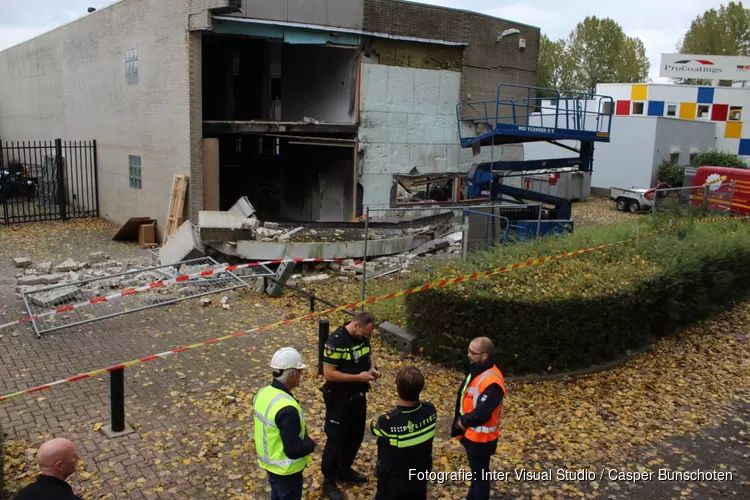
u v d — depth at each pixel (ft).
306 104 68.33
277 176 76.48
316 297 34.94
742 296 40.50
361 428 18.08
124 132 64.95
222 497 17.51
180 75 53.21
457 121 69.05
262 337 31.04
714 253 35.73
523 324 25.98
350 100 61.82
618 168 110.73
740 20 212.02
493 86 72.18
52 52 82.48
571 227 49.21
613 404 24.70
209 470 18.83
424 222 54.29
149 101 58.95
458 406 16.60
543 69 226.79
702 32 215.10
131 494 17.46
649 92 131.34
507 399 24.56
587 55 232.94
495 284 27.55
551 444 21.38
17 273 44.06
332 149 65.51
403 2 62.28
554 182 103.35
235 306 36.06
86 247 55.77
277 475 14.32
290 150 71.41
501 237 43.14
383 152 63.41
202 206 53.93
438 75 66.44
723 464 20.42
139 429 21.16
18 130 100.48
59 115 82.79
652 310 31.55
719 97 127.03
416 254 46.98
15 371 25.82
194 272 40.50
